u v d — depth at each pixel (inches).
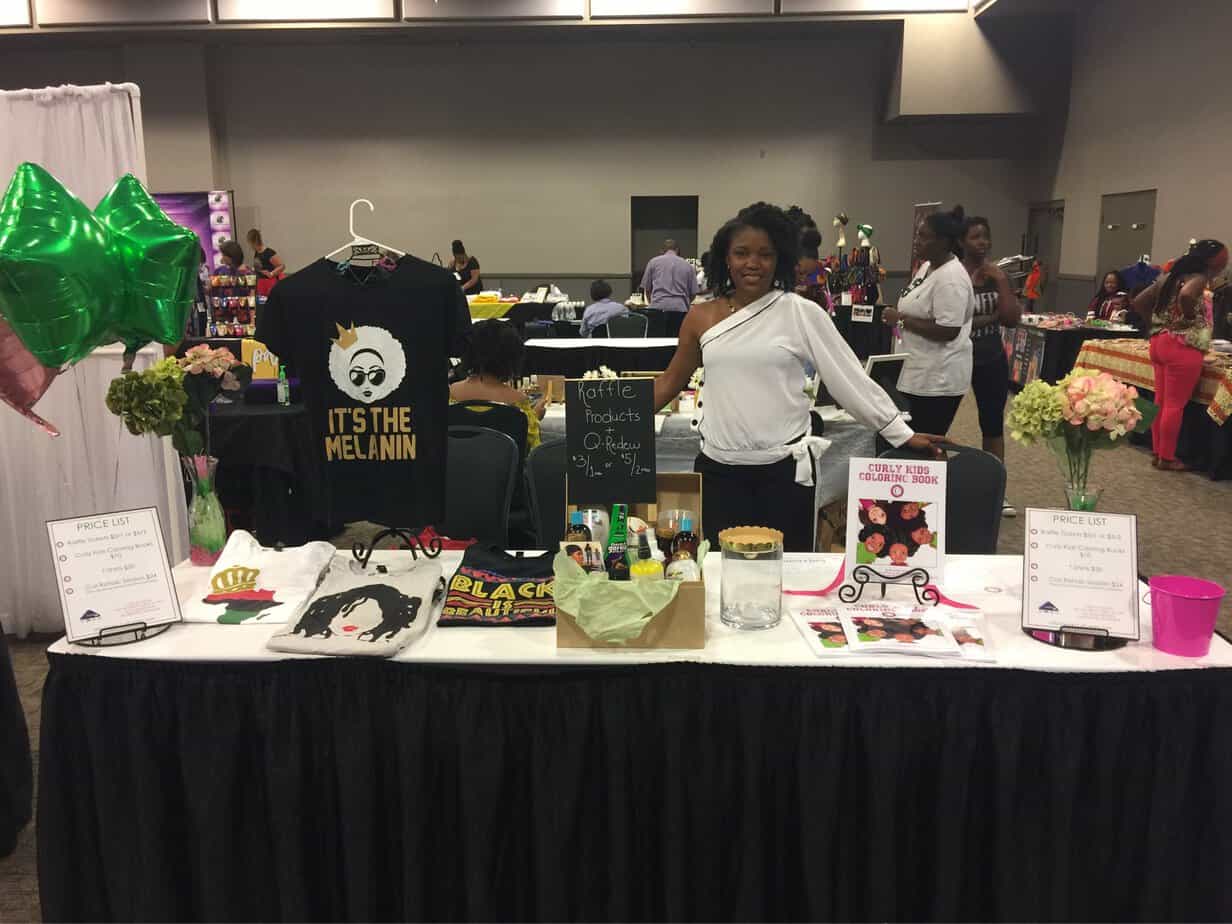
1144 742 65.5
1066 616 69.6
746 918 67.9
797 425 95.5
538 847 67.2
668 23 425.7
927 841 68.1
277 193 496.4
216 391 85.0
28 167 72.5
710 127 485.4
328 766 68.9
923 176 480.7
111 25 428.1
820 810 66.0
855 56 472.7
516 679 66.3
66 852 70.7
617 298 506.0
